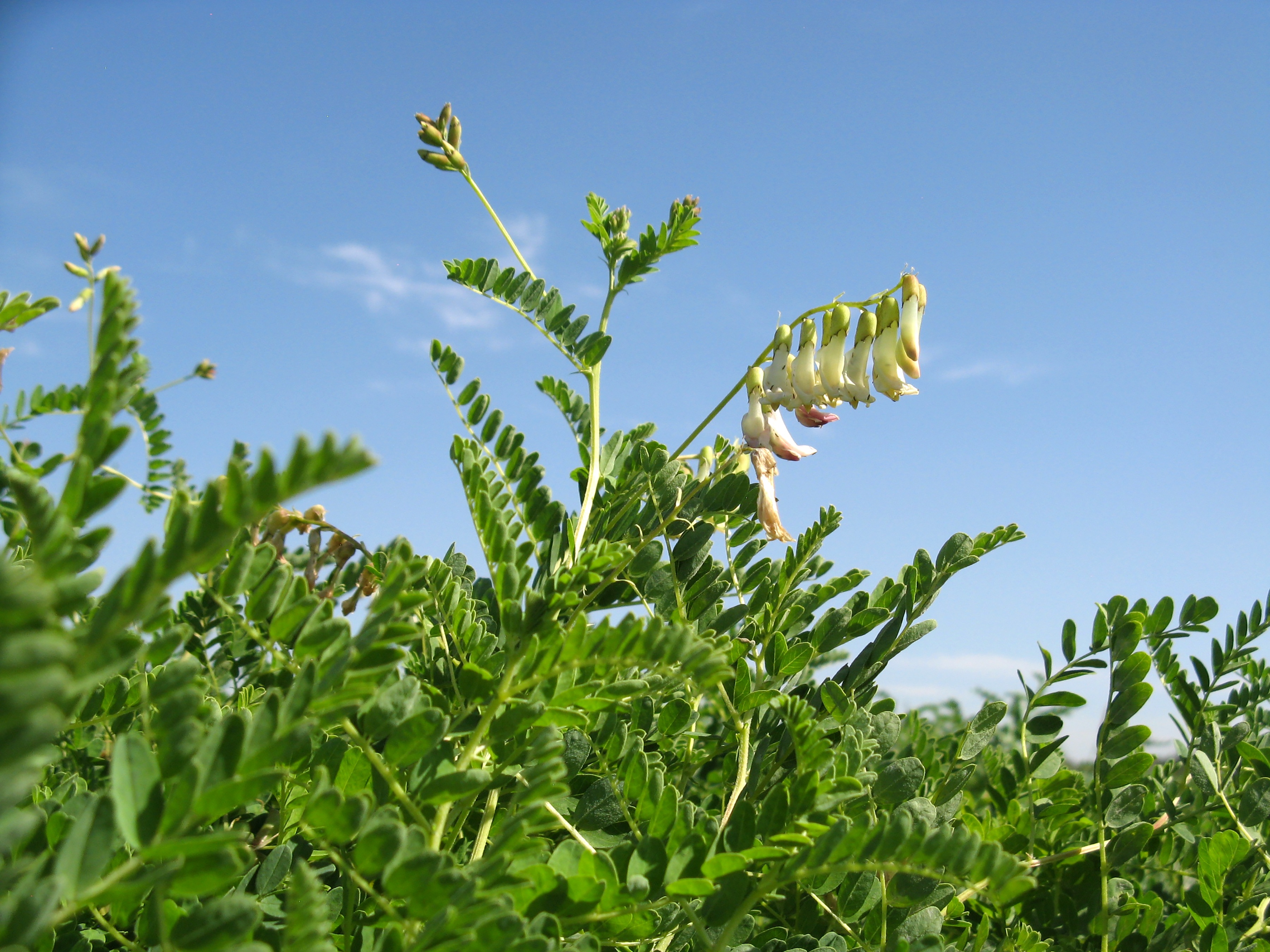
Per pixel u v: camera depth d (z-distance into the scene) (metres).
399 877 0.12
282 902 0.15
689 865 0.15
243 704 0.19
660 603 0.22
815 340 0.23
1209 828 0.23
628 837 0.17
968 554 0.22
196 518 0.09
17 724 0.07
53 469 0.14
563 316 0.25
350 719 0.15
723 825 0.19
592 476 0.24
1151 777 0.25
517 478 0.22
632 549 0.20
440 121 0.26
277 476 0.08
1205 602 0.22
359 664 0.13
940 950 0.16
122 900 0.13
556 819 0.15
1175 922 0.21
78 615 0.13
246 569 0.14
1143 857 0.22
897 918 0.18
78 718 0.15
